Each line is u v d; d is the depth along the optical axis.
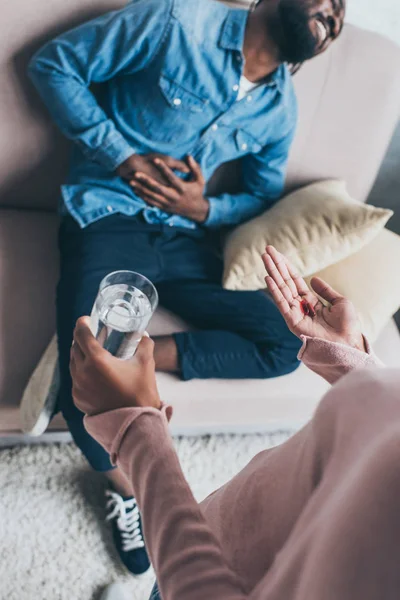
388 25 1.57
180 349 1.35
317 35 1.29
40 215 1.58
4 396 1.31
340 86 1.49
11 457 1.57
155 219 1.51
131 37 1.29
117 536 1.49
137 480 0.51
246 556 0.51
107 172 1.45
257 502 0.52
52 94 1.32
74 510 1.53
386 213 1.40
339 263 1.49
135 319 0.69
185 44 1.31
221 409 1.44
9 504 1.50
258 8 1.35
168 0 1.30
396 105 1.54
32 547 1.46
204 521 0.46
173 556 0.43
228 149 1.50
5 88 1.36
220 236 1.65
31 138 1.45
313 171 1.62
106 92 1.42
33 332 1.36
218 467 1.70
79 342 0.56
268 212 1.55
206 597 0.40
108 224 1.46
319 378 1.47
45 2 1.30
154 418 0.53
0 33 1.30
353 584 0.29
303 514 0.38
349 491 0.31
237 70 1.37
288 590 0.34
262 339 1.42
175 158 1.48
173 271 1.50
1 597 1.38
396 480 0.29
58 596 1.41
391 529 0.28
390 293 1.48
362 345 0.73
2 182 1.51
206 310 1.47
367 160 1.61
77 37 1.29
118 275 0.74
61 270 1.42
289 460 0.48
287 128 1.50
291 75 1.45
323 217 1.45
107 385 0.55
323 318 0.75
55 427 1.46
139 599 1.47
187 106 1.39
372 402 0.37
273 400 1.45
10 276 1.42
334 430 0.39
